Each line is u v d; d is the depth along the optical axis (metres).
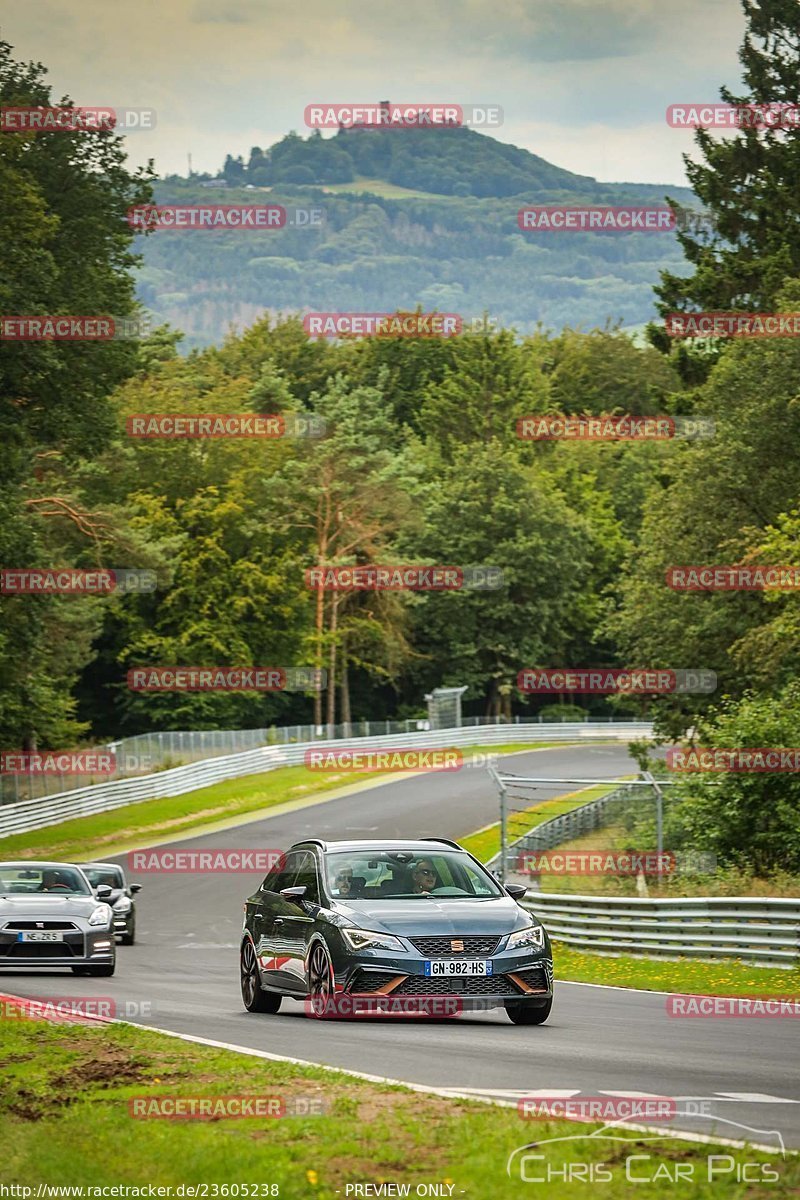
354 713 192.00
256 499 166.75
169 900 72.88
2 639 85.62
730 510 83.44
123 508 130.12
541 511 188.00
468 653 186.75
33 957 36.41
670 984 36.88
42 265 76.56
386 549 170.75
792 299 86.31
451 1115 15.80
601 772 129.88
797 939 39.34
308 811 109.12
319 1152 14.06
